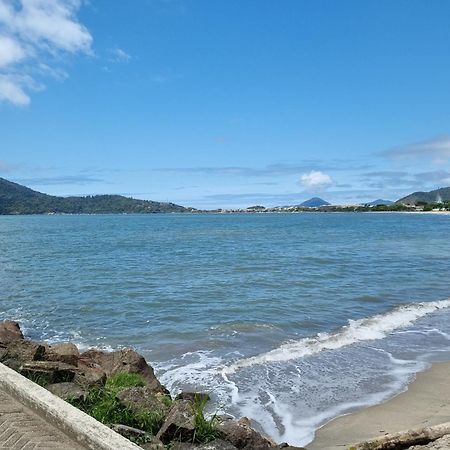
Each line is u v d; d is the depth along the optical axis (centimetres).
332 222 12681
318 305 1983
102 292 2305
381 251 4453
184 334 1512
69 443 468
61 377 727
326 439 823
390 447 688
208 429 562
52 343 1427
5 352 869
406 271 3078
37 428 499
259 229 9106
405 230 8288
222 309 1898
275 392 1023
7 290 2367
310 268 3206
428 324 1666
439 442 675
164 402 794
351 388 1053
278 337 1477
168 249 4725
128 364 999
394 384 1080
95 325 1659
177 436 548
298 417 910
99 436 451
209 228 9694
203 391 1022
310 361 1234
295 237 6600
